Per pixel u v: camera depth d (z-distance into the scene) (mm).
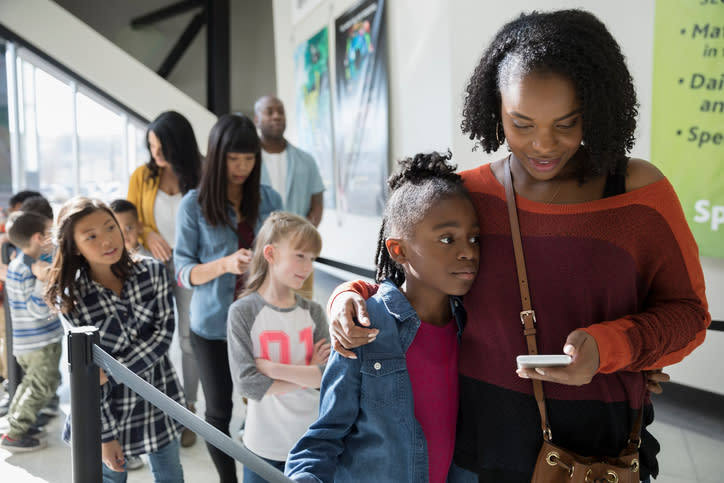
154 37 10898
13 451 3189
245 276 2652
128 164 9938
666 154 3324
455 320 1287
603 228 1088
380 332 1240
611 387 1121
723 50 3049
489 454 1200
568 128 1025
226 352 2689
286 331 2279
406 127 5266
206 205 2701
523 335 1149
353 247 6617
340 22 6461
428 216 1169
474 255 1173
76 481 1578
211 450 2582
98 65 9461
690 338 1095
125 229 3375
